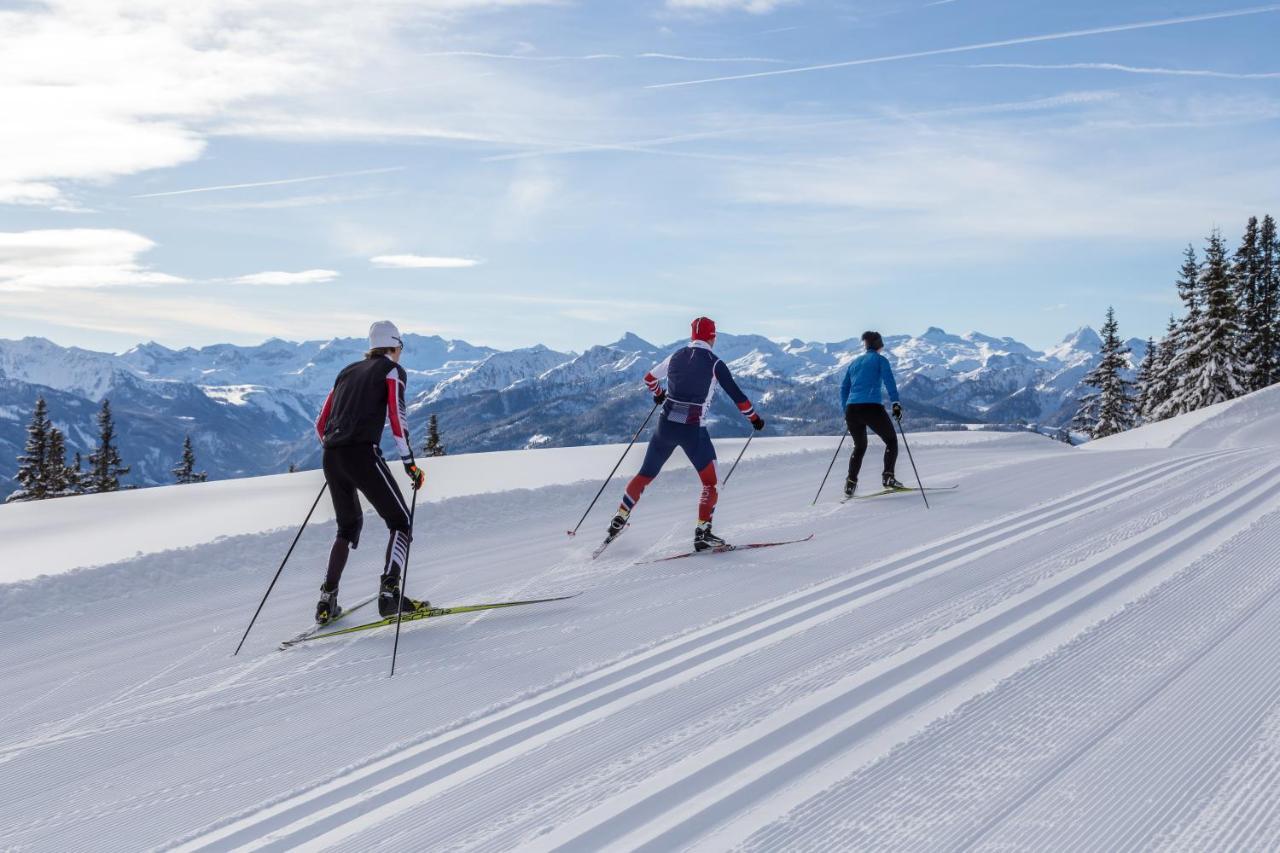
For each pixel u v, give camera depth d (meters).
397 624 5.07
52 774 3.59
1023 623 4.38
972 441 16.80
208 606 6.15
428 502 8.91
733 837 2.62
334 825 2.97
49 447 62.34
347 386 5.45
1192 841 2.43
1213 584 4.73
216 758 3.65
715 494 7.03
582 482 10.41
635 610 5.41
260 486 12.26
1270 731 3.03
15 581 6.12
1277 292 53.34
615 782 3.08
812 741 3.24
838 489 10.26
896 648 4.19
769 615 5.04
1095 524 6.68
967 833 2.55
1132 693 3.44
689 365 6.93
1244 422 24.50
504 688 4.23
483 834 2.81
